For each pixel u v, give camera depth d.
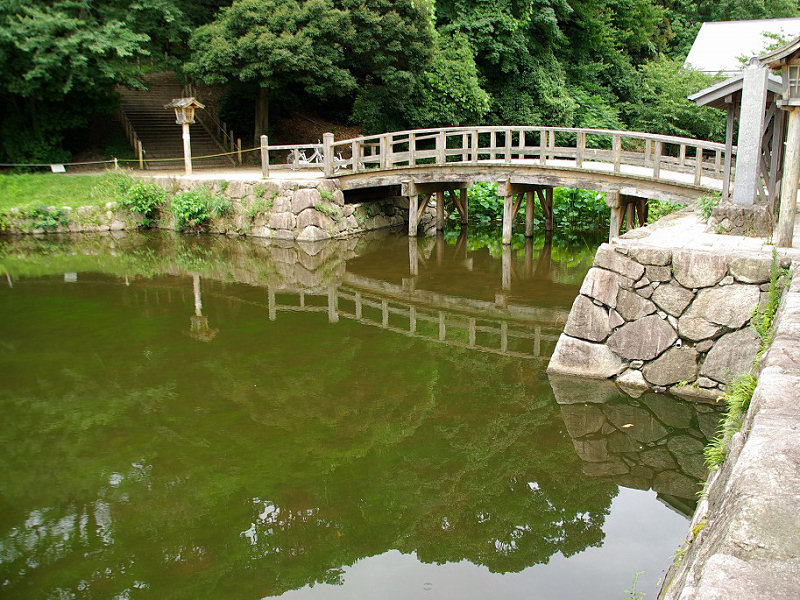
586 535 4.43
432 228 16.75
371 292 10.88
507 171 12.98
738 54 27.00
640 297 6.29
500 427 6.04
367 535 4.54
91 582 4.06
